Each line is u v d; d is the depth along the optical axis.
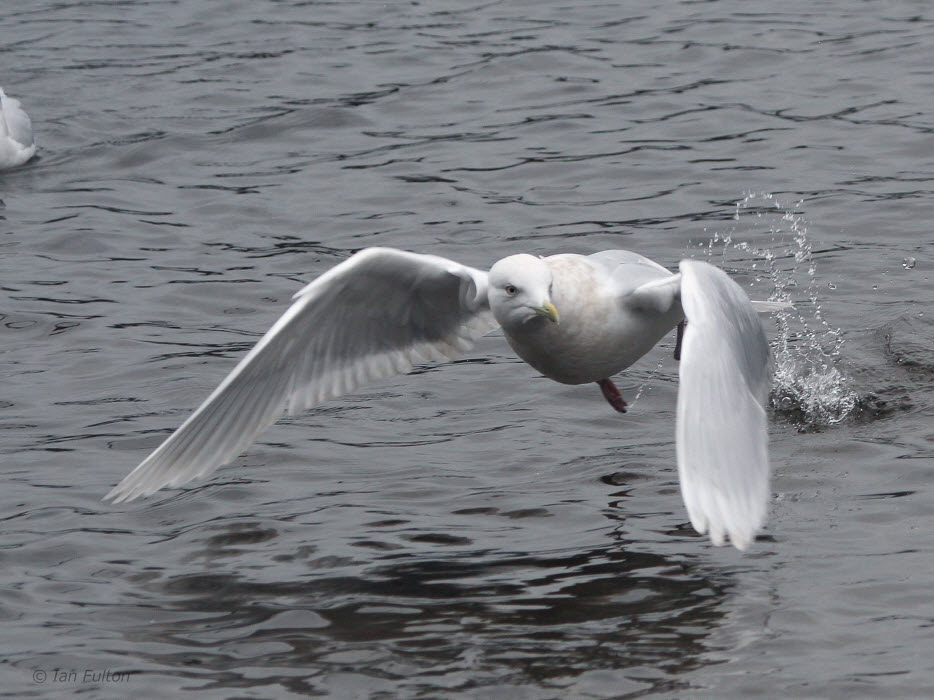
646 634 8.74
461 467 11.47
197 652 8.78
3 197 18.92
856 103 20.22
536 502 10.74
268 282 15.98
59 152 20.55
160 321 15.02
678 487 10.85
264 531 10.46
